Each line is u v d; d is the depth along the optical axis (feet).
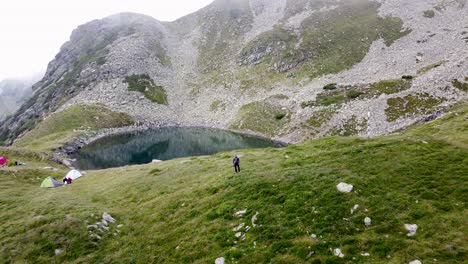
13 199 118.32
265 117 411.54
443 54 397.80
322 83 447.83
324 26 599.57
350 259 51.11
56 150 335.06
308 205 69.92
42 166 212.23
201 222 76.64
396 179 74.95
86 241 76.48
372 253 51.60
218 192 91.91
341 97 357.41
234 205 79.56
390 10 599.57
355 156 96.07
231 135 399.44
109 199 114.21
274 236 62.18
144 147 368.89
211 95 559.79
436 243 51.06
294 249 56.39
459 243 50.11
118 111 512.63
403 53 452.76
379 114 287.69
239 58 627.05
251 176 97.14
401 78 351.46
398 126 258.78
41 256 71.00
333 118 321.52
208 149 339.57
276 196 77.77
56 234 78.23
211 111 516.73
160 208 92.89
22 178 159.63
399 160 85.56
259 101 466.70
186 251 65.62
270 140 349.41
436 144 94.48
